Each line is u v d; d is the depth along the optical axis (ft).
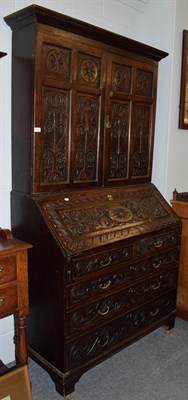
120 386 5.85
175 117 7.80
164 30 7.50
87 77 5.89
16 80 5.57
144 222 6.31
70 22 5.31
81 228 5.43
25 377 5.00
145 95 7.04
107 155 6.48
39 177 5.51
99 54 5.98
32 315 5.84
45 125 5.45
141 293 6.45
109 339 5.95
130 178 7.05
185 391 5.76
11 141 5.85
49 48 5.28
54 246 5.10
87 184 6.25
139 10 7.77
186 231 7.66
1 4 5.47
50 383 5.88
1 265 4.53
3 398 4.78
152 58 7.00
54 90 5.48
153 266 6.58
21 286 4.80
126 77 6.57
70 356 5.36
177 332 7.55
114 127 6.54
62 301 5.14
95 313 5.59
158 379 6.03
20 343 5.05
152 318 6.87
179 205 7.74
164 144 7.79
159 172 7.97
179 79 7.72
